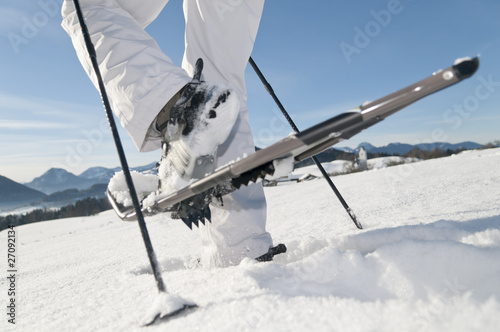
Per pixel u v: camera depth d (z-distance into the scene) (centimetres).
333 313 55
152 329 62
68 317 84
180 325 61
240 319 58
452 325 46
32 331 79
